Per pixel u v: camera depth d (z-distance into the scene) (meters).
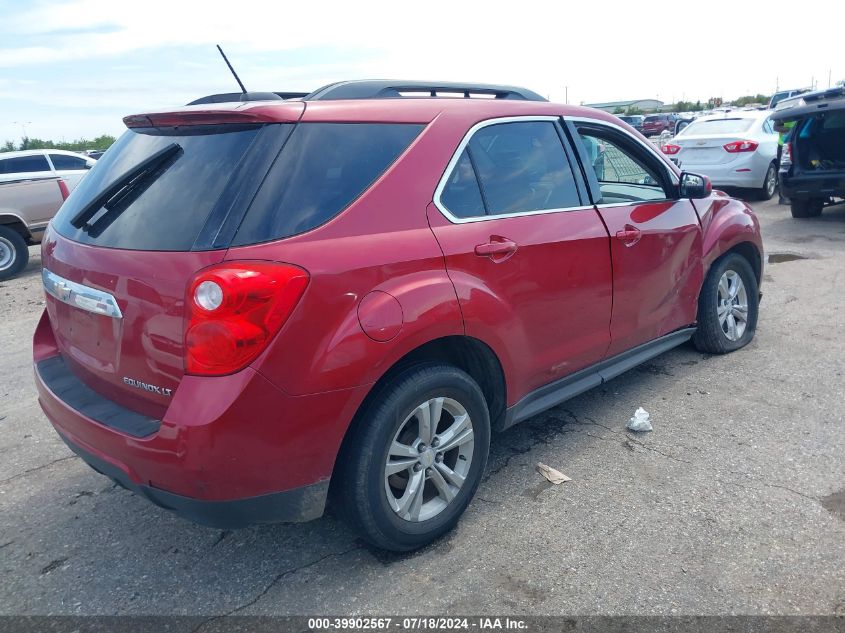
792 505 3.13
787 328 5.55
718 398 4.30
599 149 3.97
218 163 2.56
